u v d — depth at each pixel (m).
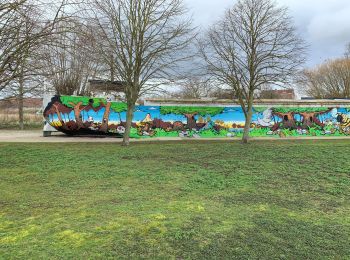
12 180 11.13
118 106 28.55
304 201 8.63
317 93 59.28
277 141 26.19
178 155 17.22
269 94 36.72
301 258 5.18
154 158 16.16
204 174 12.08
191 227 6.41
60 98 28.17
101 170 12.82
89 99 28.41
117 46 21.28
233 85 25.00
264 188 10.02
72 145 21.77
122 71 22.20
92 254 5.14
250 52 24.61
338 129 32.00
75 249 5.33
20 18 6.37
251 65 24.62
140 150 19.30
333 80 58.50
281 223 6.82
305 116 31.28
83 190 9.72
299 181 10.95
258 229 6.42
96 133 28.53
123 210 7.55
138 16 21.86
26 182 10.84
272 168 13.26
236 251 5.37
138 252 5.25
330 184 10.56
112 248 5.38
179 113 29.12
